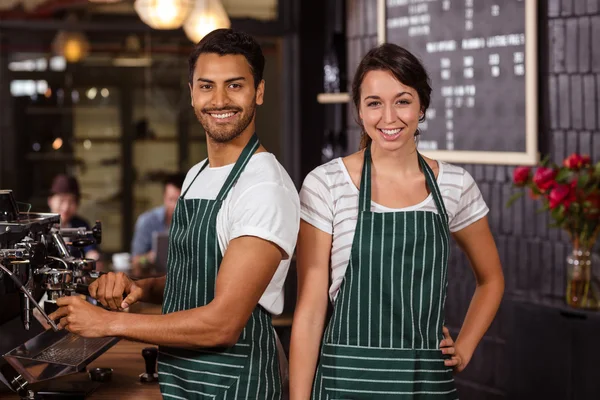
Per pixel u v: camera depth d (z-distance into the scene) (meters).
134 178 6.80
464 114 4.30
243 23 6.14
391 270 2.06
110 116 6.68
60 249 2.19
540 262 3.95
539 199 3.93
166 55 6.68
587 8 3.70
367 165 2.12
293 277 3.93
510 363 3.72
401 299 2.05
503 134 4.08
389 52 2.04
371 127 2.07
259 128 6.40
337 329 2.07
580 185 3.36
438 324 2.11
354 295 2.07
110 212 6.79
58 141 6.53
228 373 1.91
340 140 5.34
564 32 3.81
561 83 3.84
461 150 4.32
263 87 1.97
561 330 3.44
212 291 1.91
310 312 2.10
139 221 5.62
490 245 2.26
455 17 4.31
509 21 4.01
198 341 1.82
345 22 5.31
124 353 2.56
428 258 2.07
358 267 2.07
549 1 3.87
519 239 4.05
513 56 4.00
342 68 5.27
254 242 1.82
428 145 4.53
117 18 6.34
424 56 4.53
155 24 4.88
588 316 3.35
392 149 2.07
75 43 6.39
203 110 1.90
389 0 4.77
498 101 4.10
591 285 3.43
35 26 6.25
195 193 1.99
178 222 1.99
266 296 1.97
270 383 1.97
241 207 1.85
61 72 6.45
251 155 1.92
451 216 2.16
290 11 6.21
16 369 2.15
